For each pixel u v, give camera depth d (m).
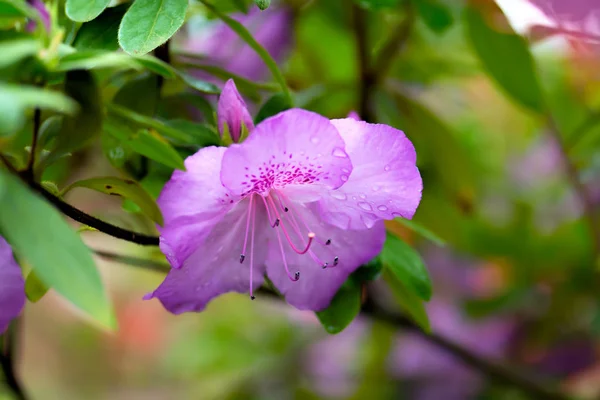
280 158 0.33
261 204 0.36
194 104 0.37
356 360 0.57
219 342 0.61
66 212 0.32
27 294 0.34
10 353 0.40
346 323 0.36
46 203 0.29
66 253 0.29
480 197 0.53
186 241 0.33
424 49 0.49
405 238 0.47
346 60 0.49
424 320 0.37
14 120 0.27
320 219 0.35
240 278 0.36
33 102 0.28
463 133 0.52
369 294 0.46
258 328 0.62
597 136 0.50
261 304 0.62
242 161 0.33
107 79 0.37
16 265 0.32
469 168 0.46
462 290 0.56
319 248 0.36
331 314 0.36
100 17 0.34
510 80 0.43
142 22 0.33
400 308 0.48
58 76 0.32
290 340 0.60
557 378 0.55
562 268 0.51
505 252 0.50
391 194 0.34
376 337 0.54
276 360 0.58
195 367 0.63
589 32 0.42
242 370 0.59
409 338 0.55
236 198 0.34
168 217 0.33
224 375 0.61
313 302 0.36
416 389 0.56
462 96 0.58
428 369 0.55
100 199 0.42
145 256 0.44
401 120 0.46
